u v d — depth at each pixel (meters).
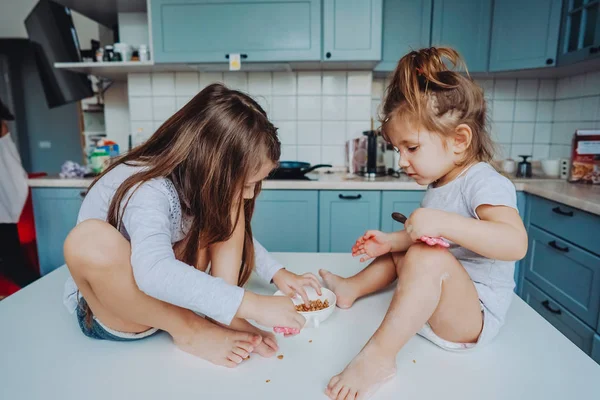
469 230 0.73
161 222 0.74
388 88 0.92
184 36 2.30
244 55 2.29
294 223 2.27
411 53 0.91
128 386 0.70
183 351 0.81
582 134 2.10
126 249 0.73
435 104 0.81
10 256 2.50
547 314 1.87
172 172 0.82
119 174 0.87
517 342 0.84
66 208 2.38
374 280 1.04
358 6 2.23
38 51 2.76
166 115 2.70
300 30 2.26
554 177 2.39
